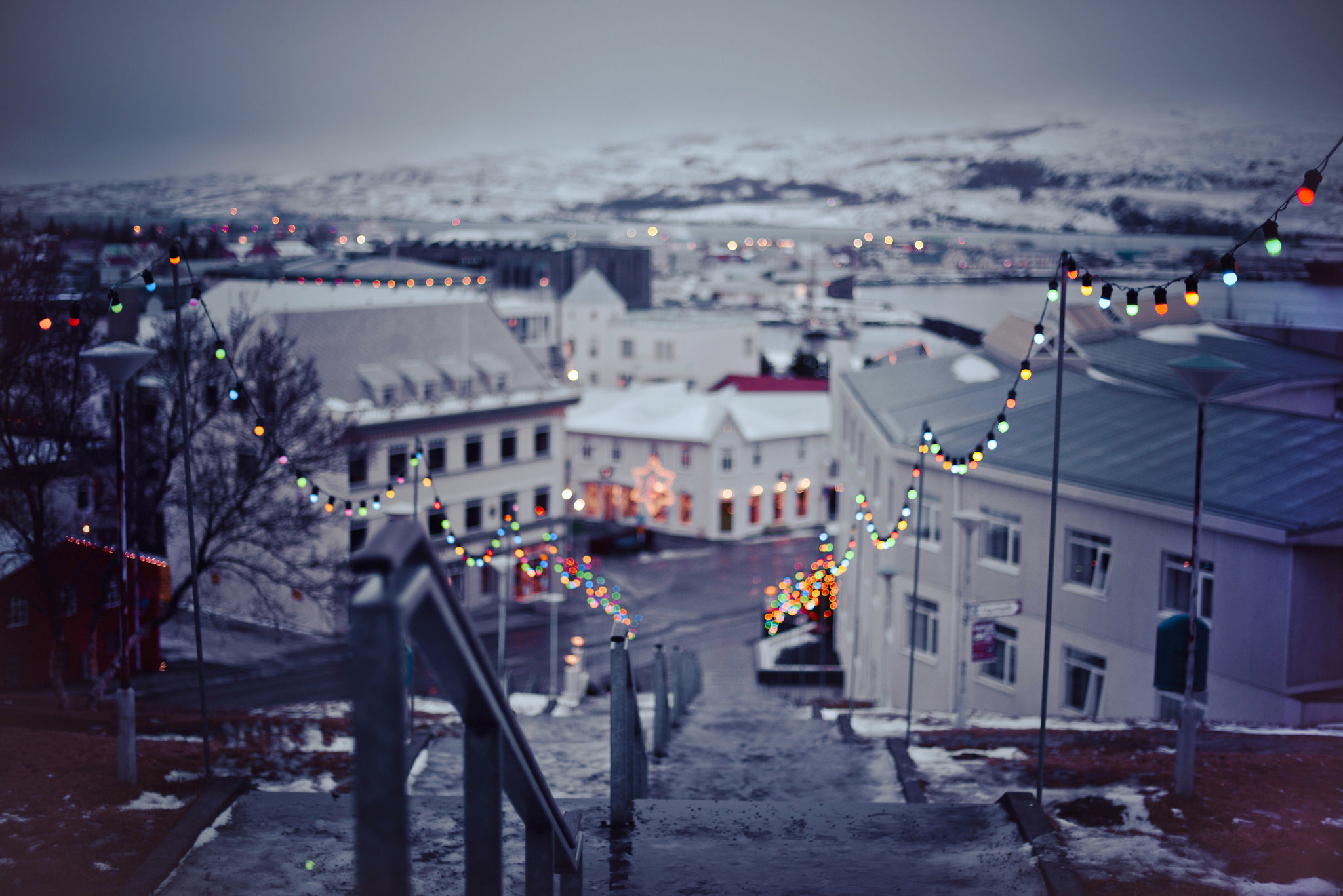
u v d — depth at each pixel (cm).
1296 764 1288
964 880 849
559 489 6812
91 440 3064
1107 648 2873
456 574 6281
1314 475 2694
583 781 1455
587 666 5584
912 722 2345
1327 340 4616
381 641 286
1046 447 3272
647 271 14350
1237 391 3825
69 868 833
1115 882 841
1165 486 2756
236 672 4878
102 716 1794
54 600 2664
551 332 9600
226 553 5403
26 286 2866
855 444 4866
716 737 2014
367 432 5734
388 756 287
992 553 3275
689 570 7725
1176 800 1100
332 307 6238
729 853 915
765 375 12062
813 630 6128
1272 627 2469
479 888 430
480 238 13825
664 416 8894
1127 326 4975
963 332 10850
